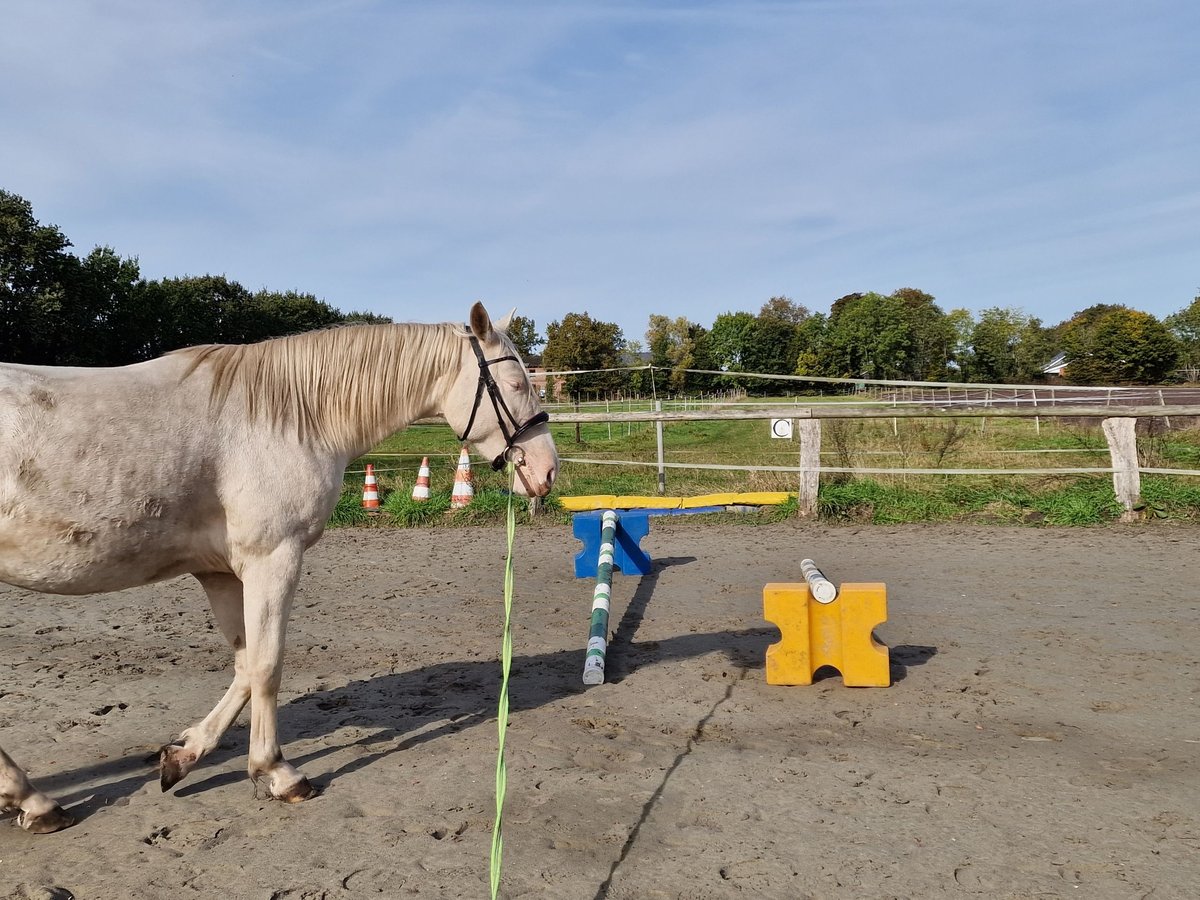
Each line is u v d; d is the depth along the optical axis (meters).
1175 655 5.06
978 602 6.42
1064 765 3.63
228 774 3.78
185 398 3.42
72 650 5.78
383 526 11.17
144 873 2.94
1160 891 2.67
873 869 2.83
